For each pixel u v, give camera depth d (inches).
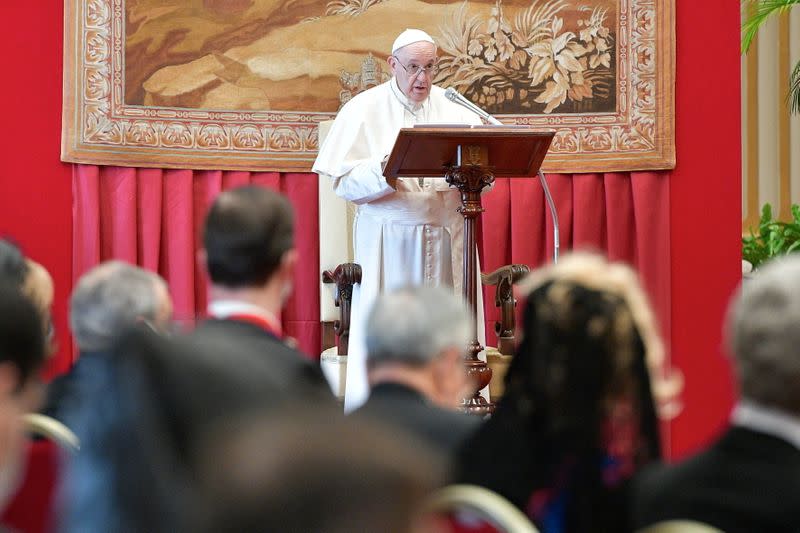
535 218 972.6
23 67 906.7
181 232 943.7
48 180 912.9
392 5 975.6
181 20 944.3
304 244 960.9
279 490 96.5
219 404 252.7
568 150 972.6
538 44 977.5
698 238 961.5
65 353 906.7
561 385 246.1
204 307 956.0
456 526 223.3
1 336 208.5
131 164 929.5
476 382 633.0
